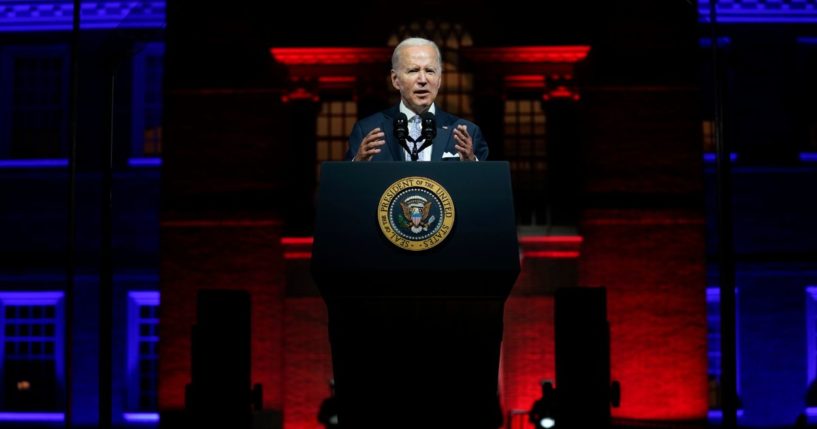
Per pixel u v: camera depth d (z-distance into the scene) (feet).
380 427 54.80
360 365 54.70
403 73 61.26
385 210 54.65
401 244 54.34
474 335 54.75
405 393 54.70
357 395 54.70
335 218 54.70
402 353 54.65
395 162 55.16
